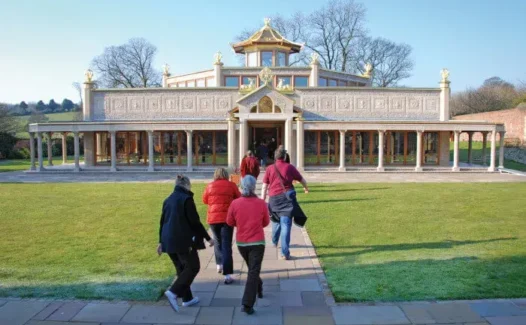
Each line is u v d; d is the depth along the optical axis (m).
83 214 15.95
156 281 8.41
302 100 39.84
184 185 7.57
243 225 7.34
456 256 9.95
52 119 104.56
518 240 11.51
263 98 36.69
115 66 71.75
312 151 39.88
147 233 12.71
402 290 7.73
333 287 7.95
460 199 19.27
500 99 74.62
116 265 9.52
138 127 37.62
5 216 15.61
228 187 8.80
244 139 37.00
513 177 32.34
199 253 10.50
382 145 37.25
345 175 34.03
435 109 40.28
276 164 10.23
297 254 10.31
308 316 6.81
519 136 52.34
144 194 21.75
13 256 10.30
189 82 48.00
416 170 37.28
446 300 7.32
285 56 47.38
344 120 38.38
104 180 30.58
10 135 60.75
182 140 40.38
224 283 8.38
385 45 69.75
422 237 11.88
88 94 40.34
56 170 38.03
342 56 67.31
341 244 11.20
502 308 6.98
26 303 7.30
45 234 12.66
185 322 6.63
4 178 32.38
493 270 8.84
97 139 41.22
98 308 7.12
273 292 7.86
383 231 12.64
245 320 6.70
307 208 16.72
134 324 6.57
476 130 37.41
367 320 6.63
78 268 9.30
